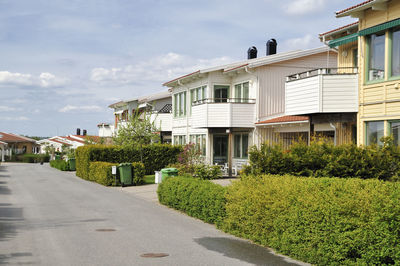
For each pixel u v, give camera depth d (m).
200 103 26.59
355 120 14.88
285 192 8.40
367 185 7.52
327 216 6.96
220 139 28.95
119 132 29.61
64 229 10.78
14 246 8.85
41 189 21.98
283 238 8.08
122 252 8.33
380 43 13.59
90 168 27.73
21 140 82.50
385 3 13.08
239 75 27.38
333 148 11.56
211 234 10.16
